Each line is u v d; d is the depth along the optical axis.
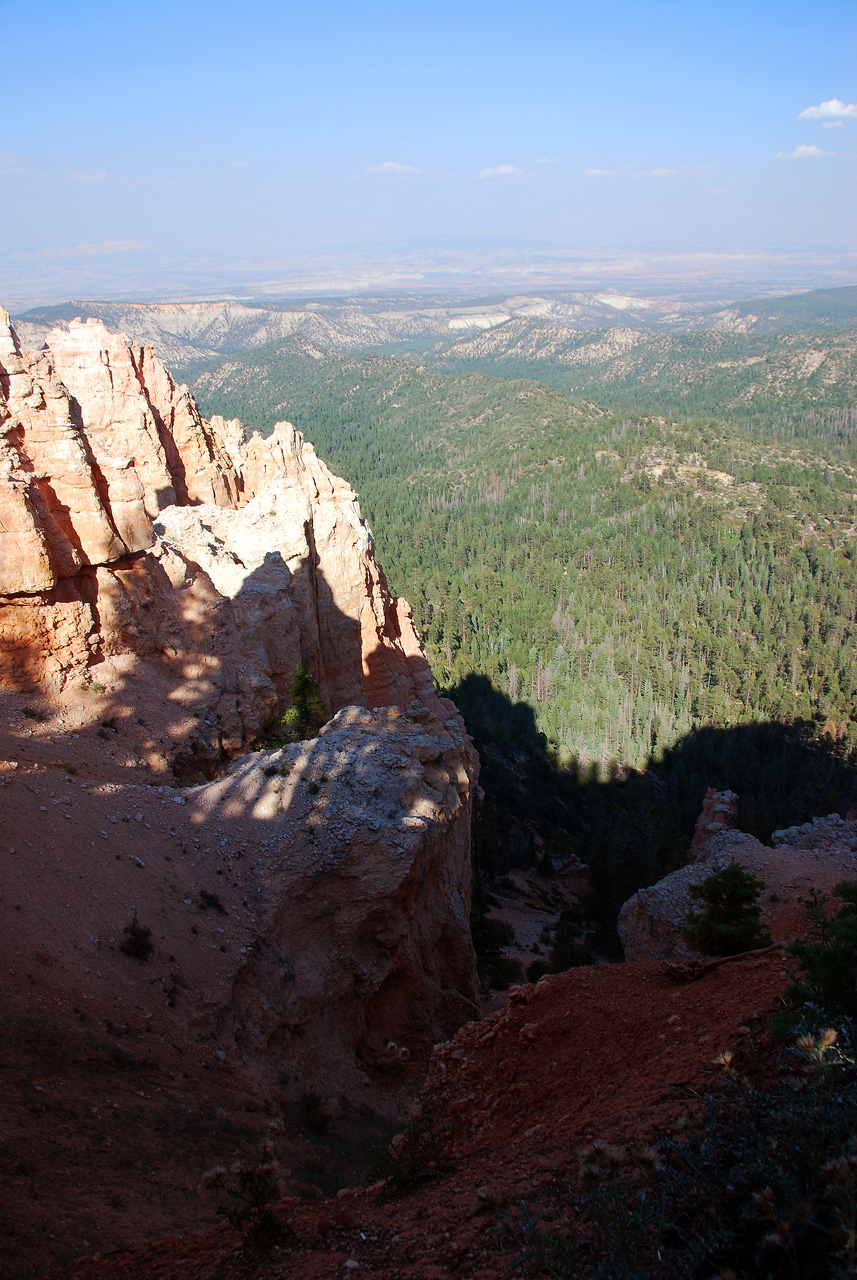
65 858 21.80
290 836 25.95
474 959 33.69
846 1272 6.14
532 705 144.50
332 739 29.52
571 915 68.62
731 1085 10.89
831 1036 8.66
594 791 110.31
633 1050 14.52
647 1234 7.74
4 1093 14.58
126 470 34.81
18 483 29.39
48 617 30.64
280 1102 20.14
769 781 116.62
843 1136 7.99
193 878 24.05
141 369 58.41
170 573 36.75
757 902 36.25
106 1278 9.95
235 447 69.75
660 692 155.12
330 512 56.62
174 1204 13.28
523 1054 16.64
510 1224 7.91
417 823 27.11
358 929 25.55
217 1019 20.80
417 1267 8.91
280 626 42.38
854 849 41.34
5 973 17.72
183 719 32.75
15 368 31.45
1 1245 10.65
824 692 159.12
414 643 67.12
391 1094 25.25
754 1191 7.81
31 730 28.34
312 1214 11.30
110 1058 17.08
